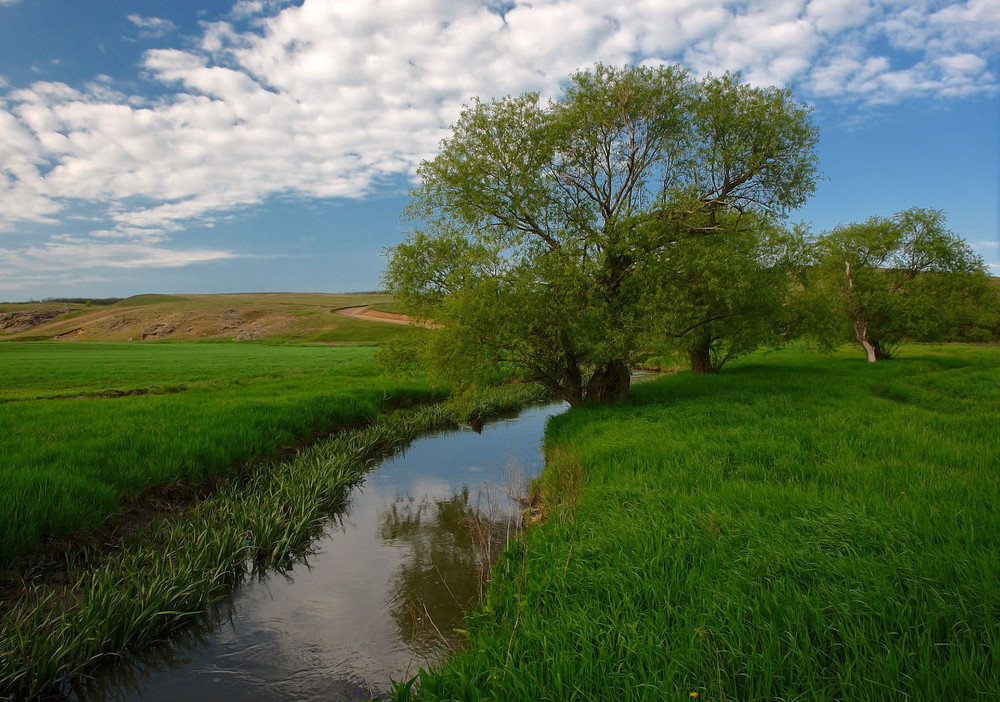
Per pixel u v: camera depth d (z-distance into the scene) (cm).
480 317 1603
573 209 2022
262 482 1262
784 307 2820
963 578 479
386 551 956
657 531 684
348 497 1279
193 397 2269
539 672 445
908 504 684
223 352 6512
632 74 1936
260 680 592
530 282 1697
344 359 5325
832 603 466
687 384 2520
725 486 835
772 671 402
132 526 952
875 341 3684
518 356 1694
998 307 3962
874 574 507
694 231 2086
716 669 407
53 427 1430
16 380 3206
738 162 2022
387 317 12562
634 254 1791
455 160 1889
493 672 457
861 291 3641
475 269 1669
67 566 766
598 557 648
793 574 534
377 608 750
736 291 1894
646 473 986
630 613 511
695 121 2028
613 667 439
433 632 679
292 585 830
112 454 1142
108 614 633
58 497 868
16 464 1005
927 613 437
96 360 4900
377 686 578
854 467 897
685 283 1992
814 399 1834
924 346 5391
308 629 699
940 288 3594
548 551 709
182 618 704
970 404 1778
